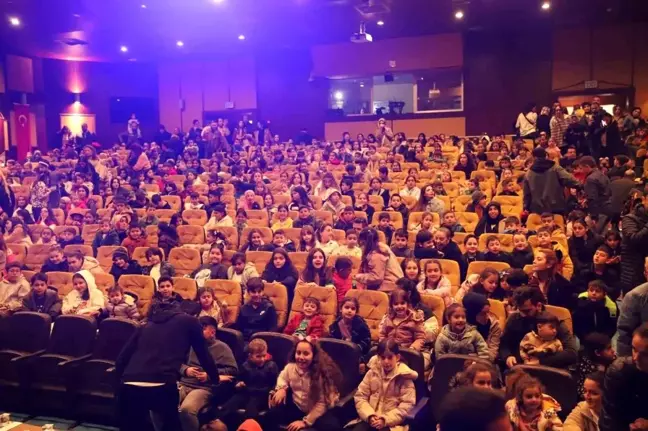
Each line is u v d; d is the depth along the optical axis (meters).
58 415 5.26
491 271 5.44
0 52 17.39
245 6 13.81
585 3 13.91
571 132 12.77
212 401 4.67
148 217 9.30
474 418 1.33
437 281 5.78
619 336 3.72
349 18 14.95
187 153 15.85
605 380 2.75
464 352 4.57
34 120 19.11
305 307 5.58
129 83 20.58
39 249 8.17
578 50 16.14
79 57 18.91
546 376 3.91
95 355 5.25
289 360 4.55
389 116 17.70
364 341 5.09
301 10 14.05
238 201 10.29
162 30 16.09
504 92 16.77
